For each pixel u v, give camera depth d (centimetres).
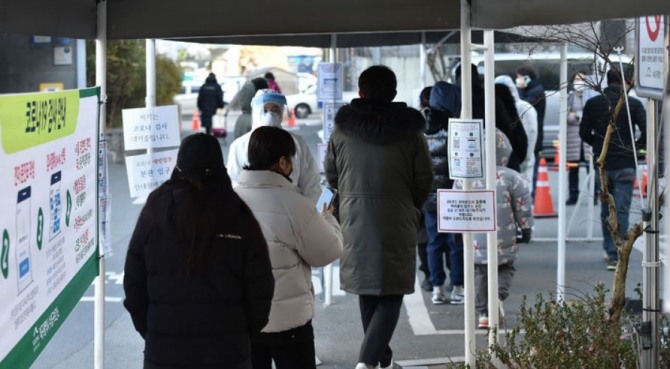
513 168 985
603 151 653
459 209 652
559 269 977
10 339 408
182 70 3722
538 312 618
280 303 568
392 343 899
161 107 768
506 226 888
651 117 507
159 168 767
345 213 724
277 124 768
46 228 473
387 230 714
